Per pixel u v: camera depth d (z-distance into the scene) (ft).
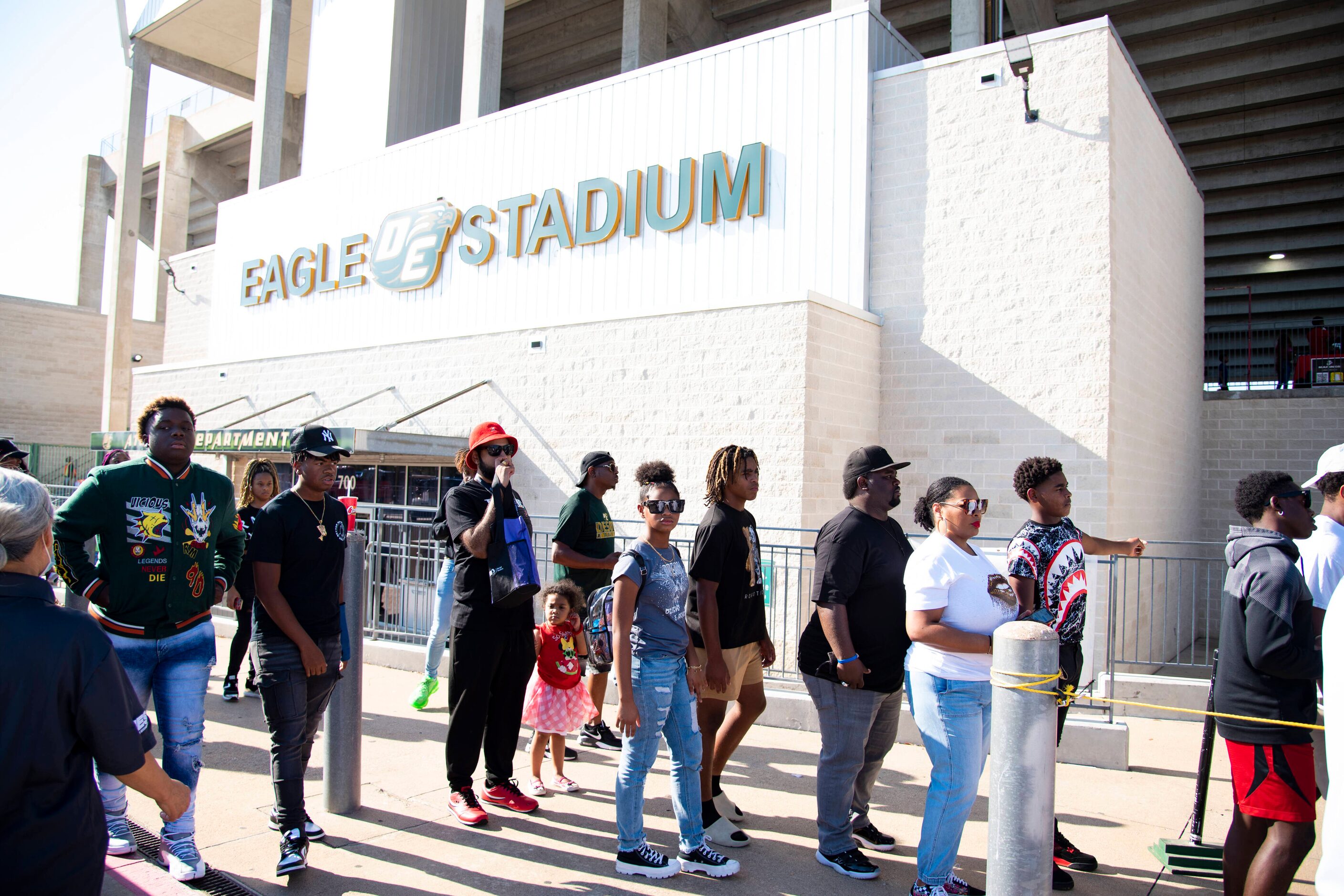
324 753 15.72
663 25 56.80
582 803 16.44
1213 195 63.82
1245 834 11.24
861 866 13.42
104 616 12.37
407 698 24.34
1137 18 55.57
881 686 13.38
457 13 62.03
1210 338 71.82
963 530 12.46
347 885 12.76
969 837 15.28
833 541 13.26
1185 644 43.65
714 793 15.52
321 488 14.25
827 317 33.22
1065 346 32.14
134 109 86.89
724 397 34.22
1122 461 32.86
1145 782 18.43
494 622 15.33
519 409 40.83
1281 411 46.11
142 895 11.35
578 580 19.99
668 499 13.33
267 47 65.98
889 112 36.40
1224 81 56.49
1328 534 12.16
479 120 47.50
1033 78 33.40
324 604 14.10
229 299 60.49
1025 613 13.74
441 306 48.26
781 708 22.08
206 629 13.14
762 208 38.06
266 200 58.54
